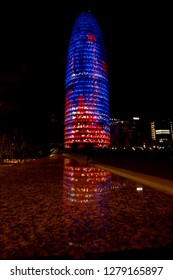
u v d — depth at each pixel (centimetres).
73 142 11181
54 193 872
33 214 583
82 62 12081
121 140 19812
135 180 1178
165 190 870
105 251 374
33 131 4381
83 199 757
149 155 3791
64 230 465
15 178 1362
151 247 384
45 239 421
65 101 12694
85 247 387
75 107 11631
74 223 507
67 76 12762
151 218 539
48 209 632
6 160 3212
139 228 471
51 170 1873
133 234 439
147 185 1012
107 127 12125
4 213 595
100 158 3703
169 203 683
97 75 12144
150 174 1310
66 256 362
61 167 2172
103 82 12388
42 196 816
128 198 758
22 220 532
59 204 690
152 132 18675
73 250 378
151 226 483
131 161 2711
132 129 19762
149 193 835
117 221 519
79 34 12638
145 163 2300
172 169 1598
